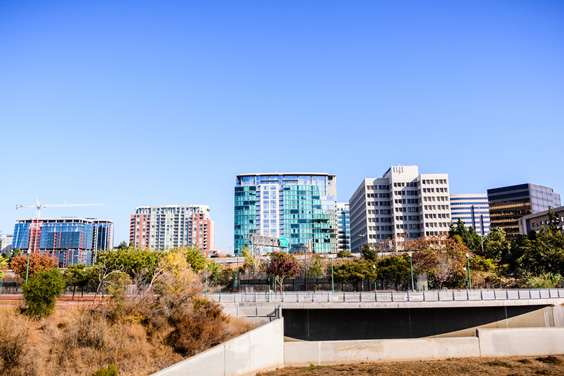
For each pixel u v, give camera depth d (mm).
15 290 77875
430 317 53688
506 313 54625
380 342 40219
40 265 100875
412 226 179375
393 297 52625
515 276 101438
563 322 53750
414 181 182625
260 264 108062
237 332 42094
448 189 176750
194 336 39000
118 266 71812
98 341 35719
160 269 49438
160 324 41062
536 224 149000
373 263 93000
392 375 33094
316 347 40406
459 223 124875
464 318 54094
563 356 38844
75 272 81125
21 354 31297
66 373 30828
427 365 36656
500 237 129875
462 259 85750
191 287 45750
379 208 184625
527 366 35188
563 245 94188
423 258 85875
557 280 82375
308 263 107125
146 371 33062
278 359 39625
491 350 40594
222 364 32781
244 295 53375
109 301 43062
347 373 34594
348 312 52656
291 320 52094
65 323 38562
